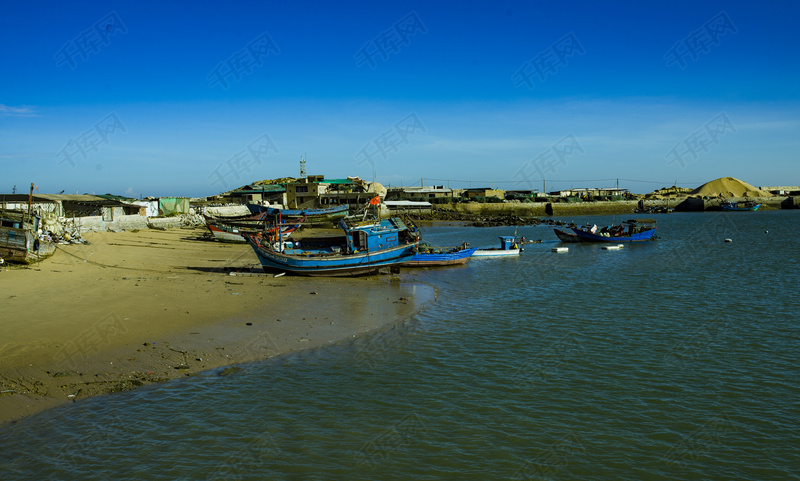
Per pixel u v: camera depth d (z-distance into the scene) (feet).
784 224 335.26
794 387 54.24
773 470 39.45
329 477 37.60
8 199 179.83
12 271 105.50
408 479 37.60
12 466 37.58
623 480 37.93
